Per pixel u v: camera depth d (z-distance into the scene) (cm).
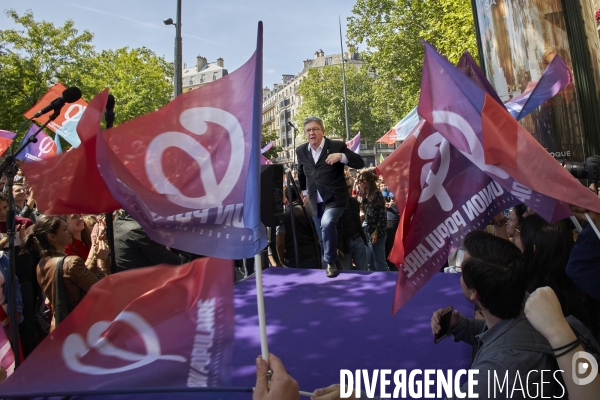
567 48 474
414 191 214
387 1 2469
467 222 212
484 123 181
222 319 156
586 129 463
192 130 170
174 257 404
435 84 191
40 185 163
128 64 3081
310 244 545
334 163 438
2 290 312
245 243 150
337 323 320
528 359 150
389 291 388
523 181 175
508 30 538
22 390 146
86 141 159
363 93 5825
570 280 216
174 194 165
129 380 149
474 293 165
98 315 159
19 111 2247
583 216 215
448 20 1563
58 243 332
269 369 134
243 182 164
